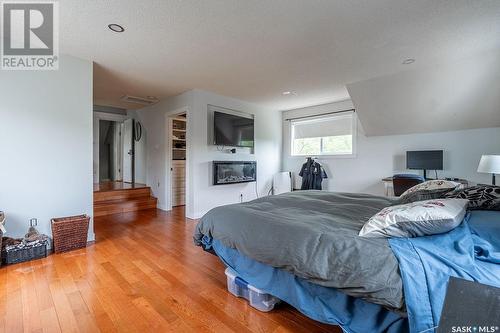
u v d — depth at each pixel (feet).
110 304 5.79
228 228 6.03
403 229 4.22
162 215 15.05
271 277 5.34
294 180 19.29
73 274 7.25
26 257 8.11
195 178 14.21
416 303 3.33
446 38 8.12
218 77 11.98
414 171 13.88
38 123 8.86
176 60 10.03
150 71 11.24
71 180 9.61
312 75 11.62
